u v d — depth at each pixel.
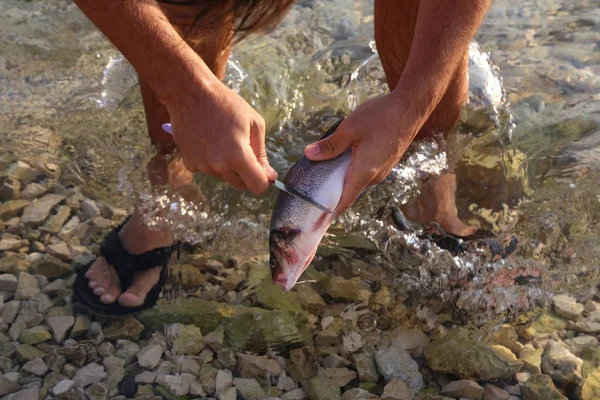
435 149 1.10
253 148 0.82
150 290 1.07
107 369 0.98
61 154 1.26
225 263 1.11
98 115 1.29
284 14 1.06
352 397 0.93
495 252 1.05
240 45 1.42
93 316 1.05
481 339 1.00
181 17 0.96
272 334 1.00
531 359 0.98
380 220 1.07
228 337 1.01
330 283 1.07
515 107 1.31
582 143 1.22
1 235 1.17
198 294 1.07
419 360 0.99
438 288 1.05
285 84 1.32
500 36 1.53
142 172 1.15
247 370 0.97
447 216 1.08
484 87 1.21
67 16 1.56
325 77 1.36
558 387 0.96
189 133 0.81
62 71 1.41
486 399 0.94
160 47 0.78
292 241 0.81
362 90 1.32
